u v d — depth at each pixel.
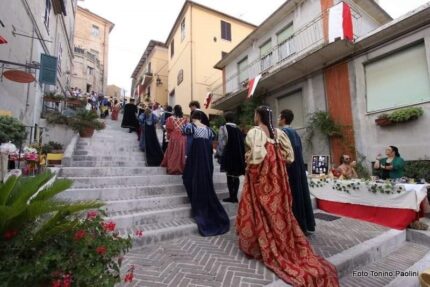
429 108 7.25
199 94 18.75
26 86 8.74
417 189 4.53
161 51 26.77
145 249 3.51
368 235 4.21
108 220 3.87
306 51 10.90
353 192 5.43
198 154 4.59
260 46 14.45
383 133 8.27
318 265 2.91
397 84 8.12
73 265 1.76
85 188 4.73
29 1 8.78
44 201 1.96
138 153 7.41
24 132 5.10
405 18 7.50
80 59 27.36
